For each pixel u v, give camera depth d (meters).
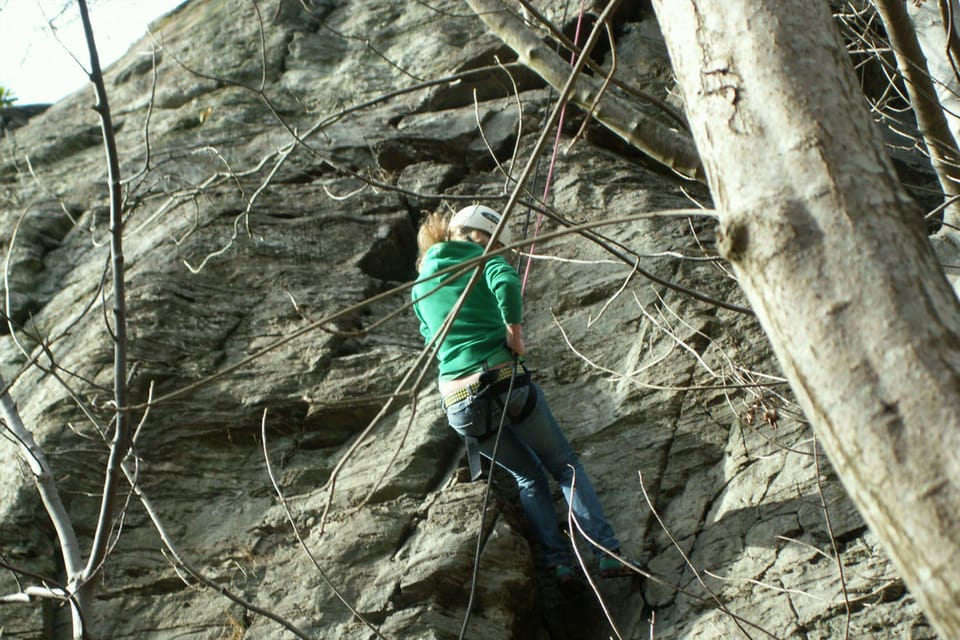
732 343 5.80
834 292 1.90
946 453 1.69
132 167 7.90
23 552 5.25
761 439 5.37
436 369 6.00
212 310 6.33
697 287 6.18
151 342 6.04
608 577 4.92
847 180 2.00
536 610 5.05
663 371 5.79
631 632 4.88
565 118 7.62
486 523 5.06
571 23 8.08
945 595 1.63
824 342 1.87
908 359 1.78
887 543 1.74
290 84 8.55
